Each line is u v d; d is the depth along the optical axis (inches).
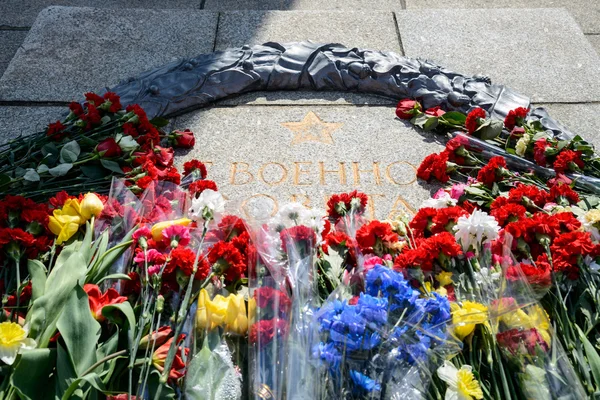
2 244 98.4
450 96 147.6
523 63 165.2
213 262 95.7
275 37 172.7
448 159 133.6
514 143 139.0
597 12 193.3
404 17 181.8
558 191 116.9
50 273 93.6
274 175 131.5
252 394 83.4
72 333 81.7
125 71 158.4
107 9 180.5
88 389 79.0
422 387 83.2
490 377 88.7
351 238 105.6
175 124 144.5
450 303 92.2
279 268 94.6
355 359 82.9
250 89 153.6
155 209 107.3
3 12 186.5
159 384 81.6
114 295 89.9
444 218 107.7
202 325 88.8
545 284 93.5
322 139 141.2
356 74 153.2
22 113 144.8
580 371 89.3
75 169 125.4
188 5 192.4
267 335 86.3
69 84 153.5
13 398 78.0
